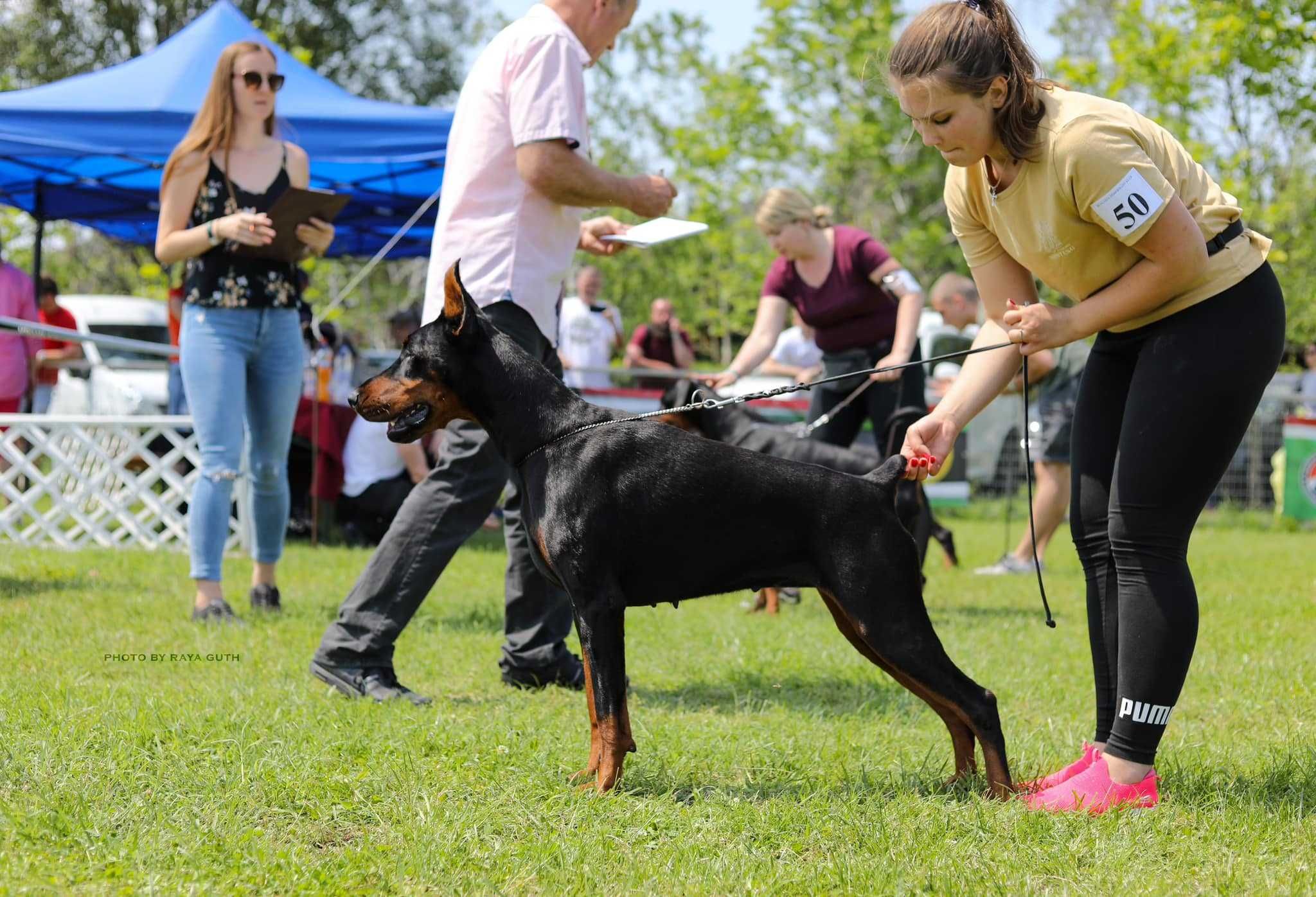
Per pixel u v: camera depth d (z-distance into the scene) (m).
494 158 4.12
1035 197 2.91
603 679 3.11
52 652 4.73
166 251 5.29
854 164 20.78
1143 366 2.99
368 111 7.97
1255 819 2.90
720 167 19.81
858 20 19.62
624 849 2.74
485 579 7.44
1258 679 4.77
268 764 3.14
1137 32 15.21
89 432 8.63
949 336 13.05
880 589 2.99
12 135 7.48
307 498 9.30
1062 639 5.79
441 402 3.35
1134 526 2.99
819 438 6.56
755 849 2.73
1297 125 13.39
